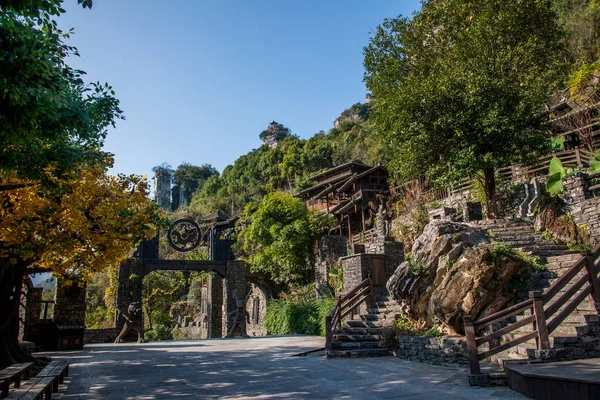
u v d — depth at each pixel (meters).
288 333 23.25
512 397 6.28
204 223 40.59
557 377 5.65
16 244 9.84
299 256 28.16
